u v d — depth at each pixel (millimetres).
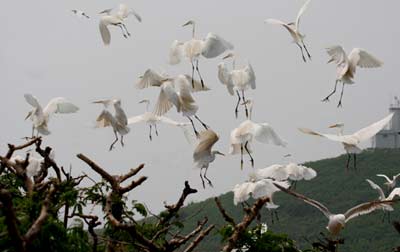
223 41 14688
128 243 13258
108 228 14453
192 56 14773
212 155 14039
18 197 14938
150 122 15359
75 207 14477
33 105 15844
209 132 14000
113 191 14766
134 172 15305
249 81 14820
